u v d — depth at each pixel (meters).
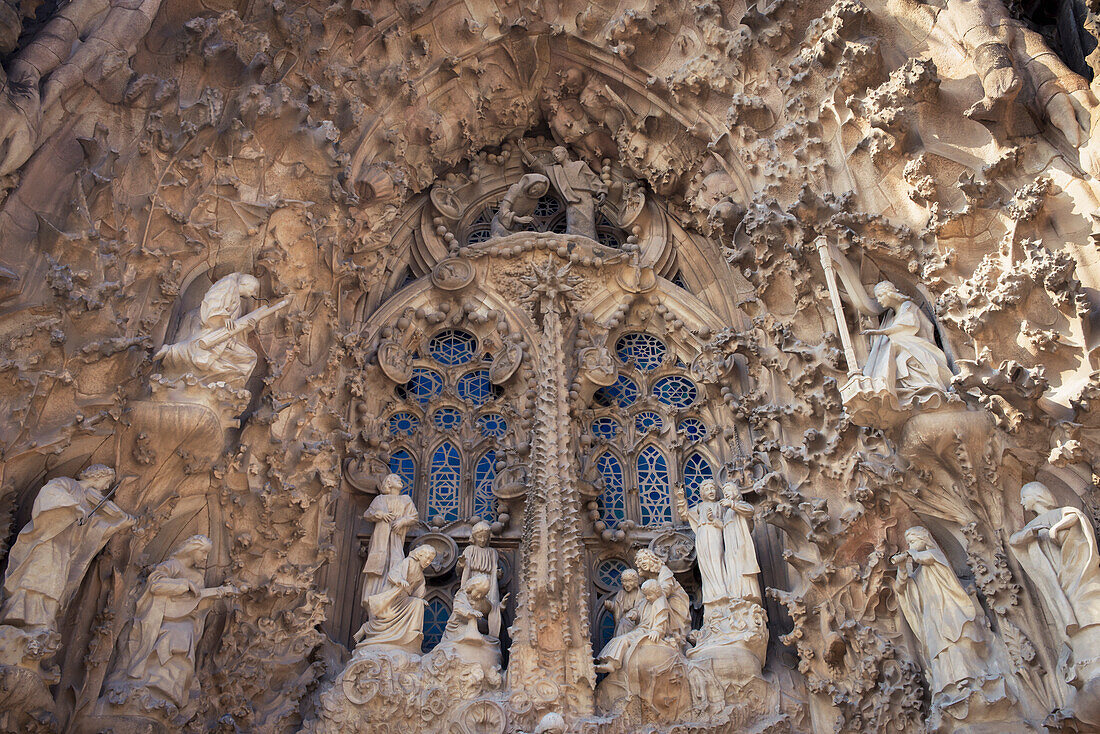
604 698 8.41
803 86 10.21
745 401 10.04
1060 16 10.24
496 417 10.64
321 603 8.53
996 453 8.20
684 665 8.42
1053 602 7.48
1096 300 8.28
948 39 9.75
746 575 8.94
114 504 7.48
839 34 9.88
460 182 12.02
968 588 8.12
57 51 8.08
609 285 11.38
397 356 10.57
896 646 8.33
